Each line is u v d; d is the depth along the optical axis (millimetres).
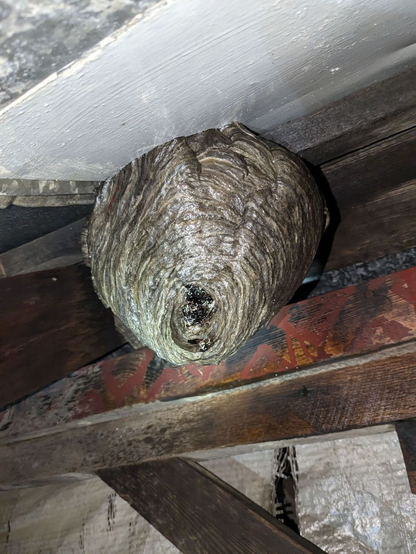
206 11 310
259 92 471
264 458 920
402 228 722
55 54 305
